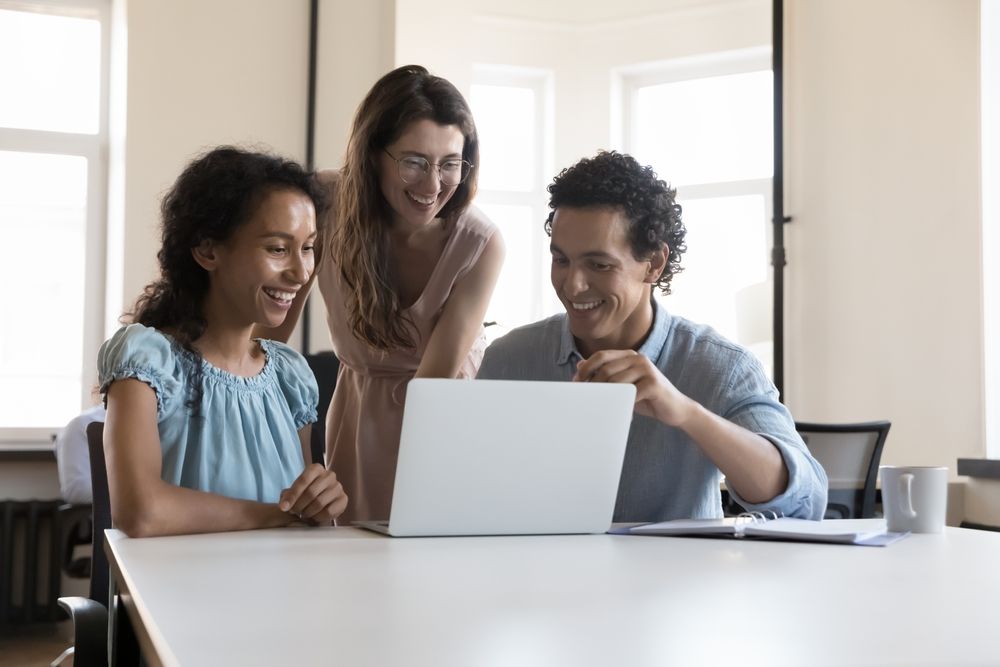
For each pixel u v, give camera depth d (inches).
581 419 54.1
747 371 68.3
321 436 92.4
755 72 187.2
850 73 173.2
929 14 165.2
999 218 157.9
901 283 167.6
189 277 64.8
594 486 55.1
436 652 25.9
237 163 63.4
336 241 81.6
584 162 65.1
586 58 196.1
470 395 52.0
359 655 25.5
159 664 26.6
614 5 193.5
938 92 164.4
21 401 198.7
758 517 58.7
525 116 199.5
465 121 79.0
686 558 45.4
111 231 197.9
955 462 161.8
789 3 179.2
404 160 77.1
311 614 31.2
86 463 169.6
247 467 64.6
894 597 34.9
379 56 186.1
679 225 67.6
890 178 169.0
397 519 52.7
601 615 31.2
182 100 191.3
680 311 193.3
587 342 70.0
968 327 161.2
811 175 177.3
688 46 188.4
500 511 53.8
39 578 189.6
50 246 200.5
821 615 31.3
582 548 49.0
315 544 50.2
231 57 193.2
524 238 199.6
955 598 34.7
